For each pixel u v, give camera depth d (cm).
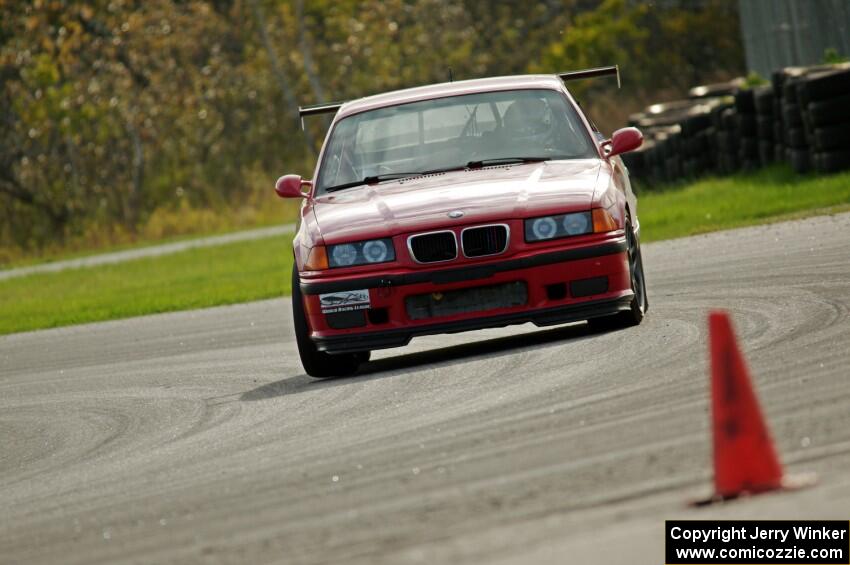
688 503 1517
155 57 16275
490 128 3350
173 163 16138
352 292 2961
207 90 16575
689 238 5694
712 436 1541
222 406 2944
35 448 2772
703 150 8969
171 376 3669
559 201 2964
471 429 2191
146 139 15988
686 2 19600
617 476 1695
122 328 5612
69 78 16000
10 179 15688
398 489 1817
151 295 7269
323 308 2988
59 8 15850
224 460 2264
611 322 3142
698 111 11019
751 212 6038
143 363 4122
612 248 2948
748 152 8050
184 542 1689
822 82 6550
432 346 3609
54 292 8706
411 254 2945
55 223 15762
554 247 2931
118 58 16412
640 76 18738
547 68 18125
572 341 3055
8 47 15662
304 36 16875
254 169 16100
